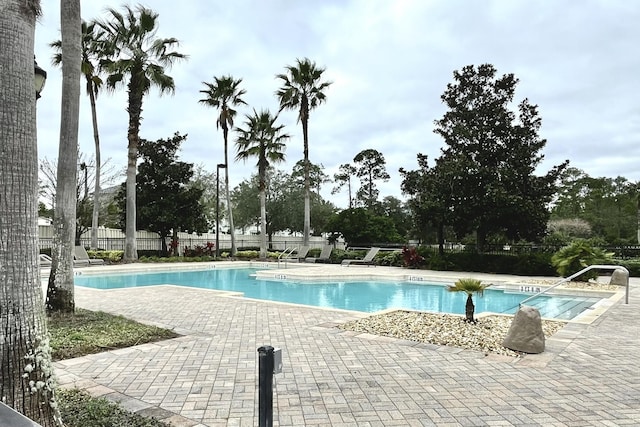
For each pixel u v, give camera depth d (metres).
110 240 25.17
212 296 10.00
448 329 6.41
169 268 18.53
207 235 29.52
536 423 3.18
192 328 6.50
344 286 14.55
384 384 4.03
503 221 17.08
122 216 26.62
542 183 17.56
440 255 18.00
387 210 47.69
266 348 2.39
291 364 4.66
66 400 3.40
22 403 2.43
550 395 3.75
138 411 3.34
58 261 7.34
